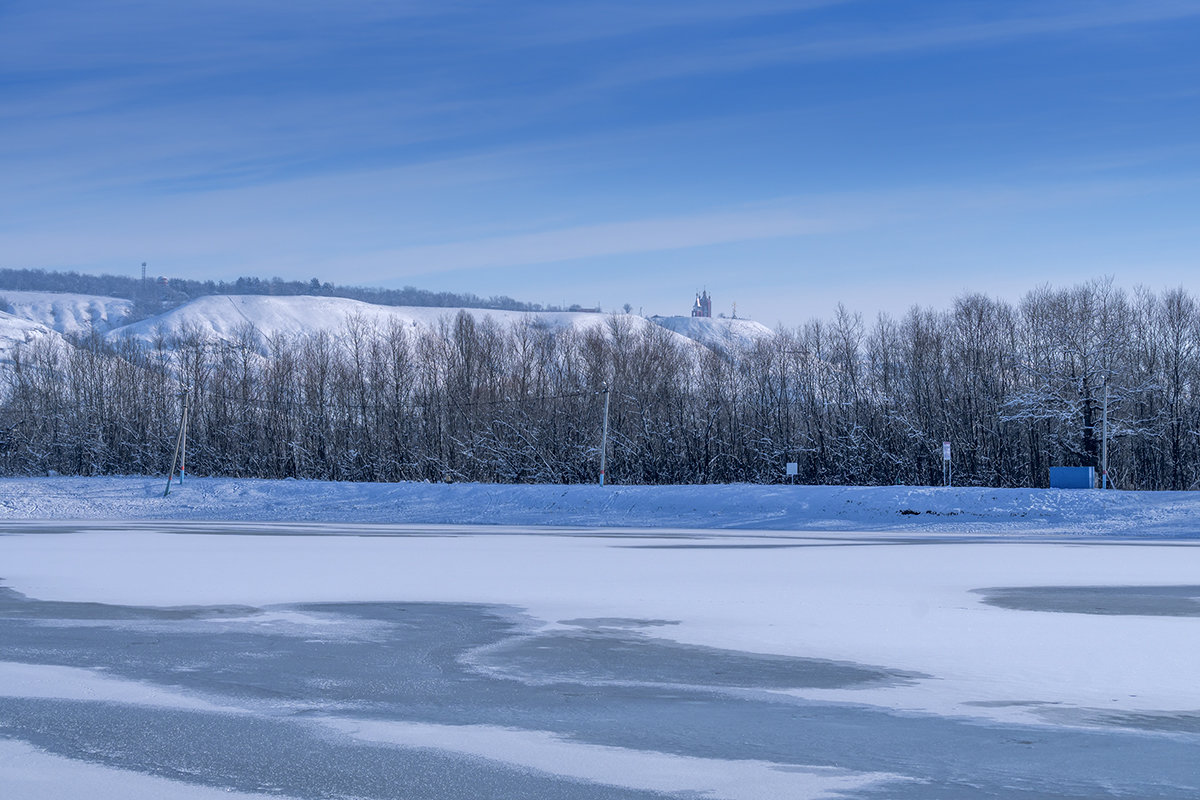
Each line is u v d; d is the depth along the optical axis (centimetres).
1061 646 1267
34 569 2238
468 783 718
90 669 1127
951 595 1769
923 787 709
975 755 790
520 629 1406
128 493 5981
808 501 4659
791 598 1727
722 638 1332
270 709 941
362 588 1880
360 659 1190
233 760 775
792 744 823
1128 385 6234
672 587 1886
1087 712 933
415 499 5459
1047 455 6450
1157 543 3184
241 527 4162
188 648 1259
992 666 1147
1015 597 1744
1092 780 726
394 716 916
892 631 1382
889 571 2188
